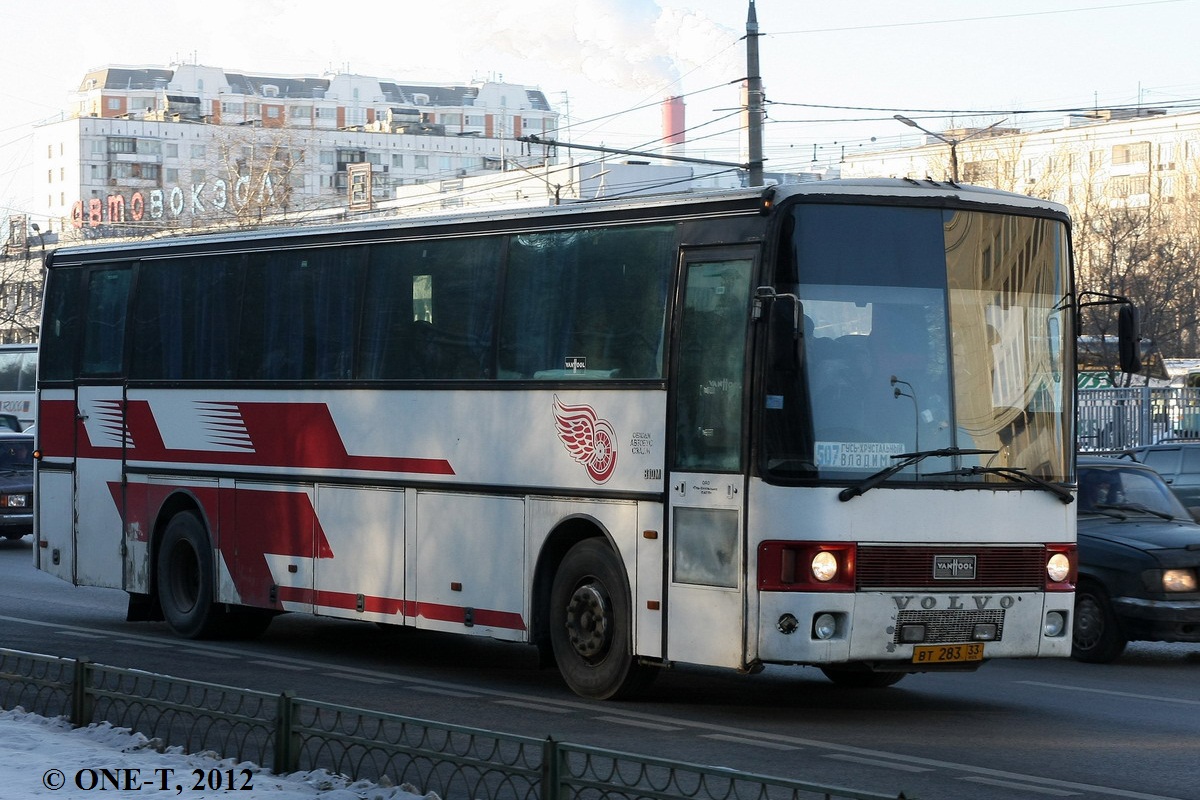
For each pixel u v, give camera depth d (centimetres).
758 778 734
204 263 1850
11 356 6562
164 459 1886
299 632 1981
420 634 1970
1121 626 1686
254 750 1134
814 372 1236
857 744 1188
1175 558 1675
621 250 1381
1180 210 8494
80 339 2028
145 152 18912
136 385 1931
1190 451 2819
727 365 1272
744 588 1236
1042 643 1298
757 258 1254
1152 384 5944
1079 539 1741
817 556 1216
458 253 1545
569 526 1417
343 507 1648
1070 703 1413
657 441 1323
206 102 19838
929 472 1259
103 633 1912
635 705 1370
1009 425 1302
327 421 1672
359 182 15662
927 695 1461
